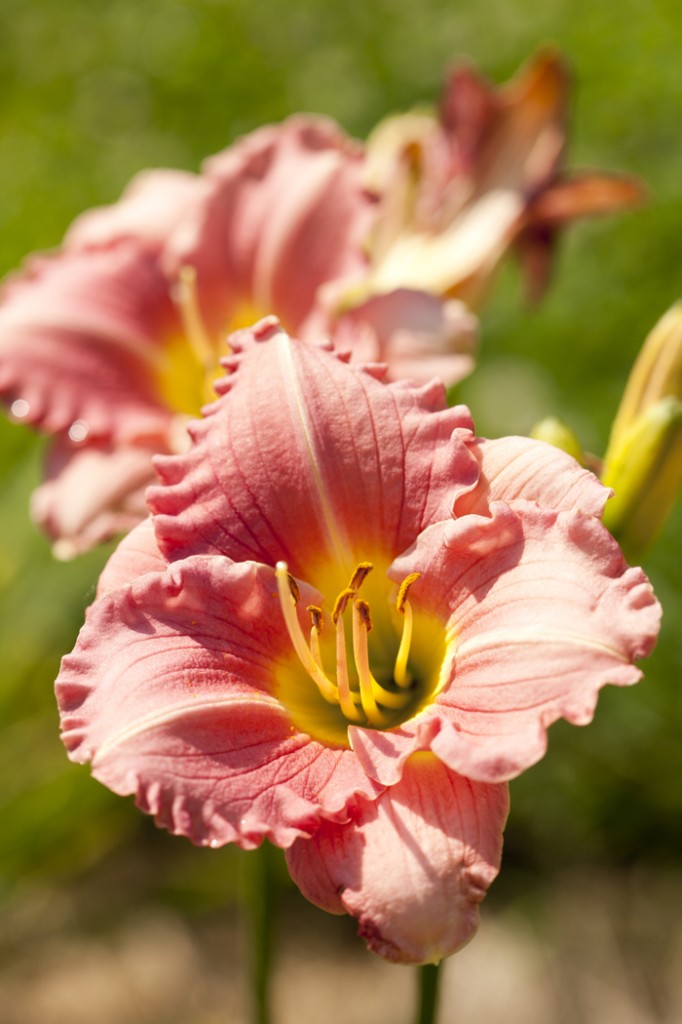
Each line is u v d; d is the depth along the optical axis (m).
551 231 0.65
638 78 1.05
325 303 0.58
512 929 0.84
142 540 0.47
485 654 0.45
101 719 0.44
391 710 0.48
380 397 0.48
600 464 0.56
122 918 0.87
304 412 0.47
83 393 0.60
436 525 0.47
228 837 0.44
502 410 0.93
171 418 0.60
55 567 0.85
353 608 0.47
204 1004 0.83
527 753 0.43
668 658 0.83
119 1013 0.82
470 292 0.62
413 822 0.44
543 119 0.63
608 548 0.44
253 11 1.22
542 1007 0.80
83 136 1.19
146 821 0.91
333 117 1.12
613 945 0.83
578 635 0.43
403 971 0.84
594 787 0.85
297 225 0.59
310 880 0.44
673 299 0.96
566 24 1.10
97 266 0.62
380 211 0.60
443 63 1.13
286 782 0.45
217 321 0.59
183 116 1.18
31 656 0.85
